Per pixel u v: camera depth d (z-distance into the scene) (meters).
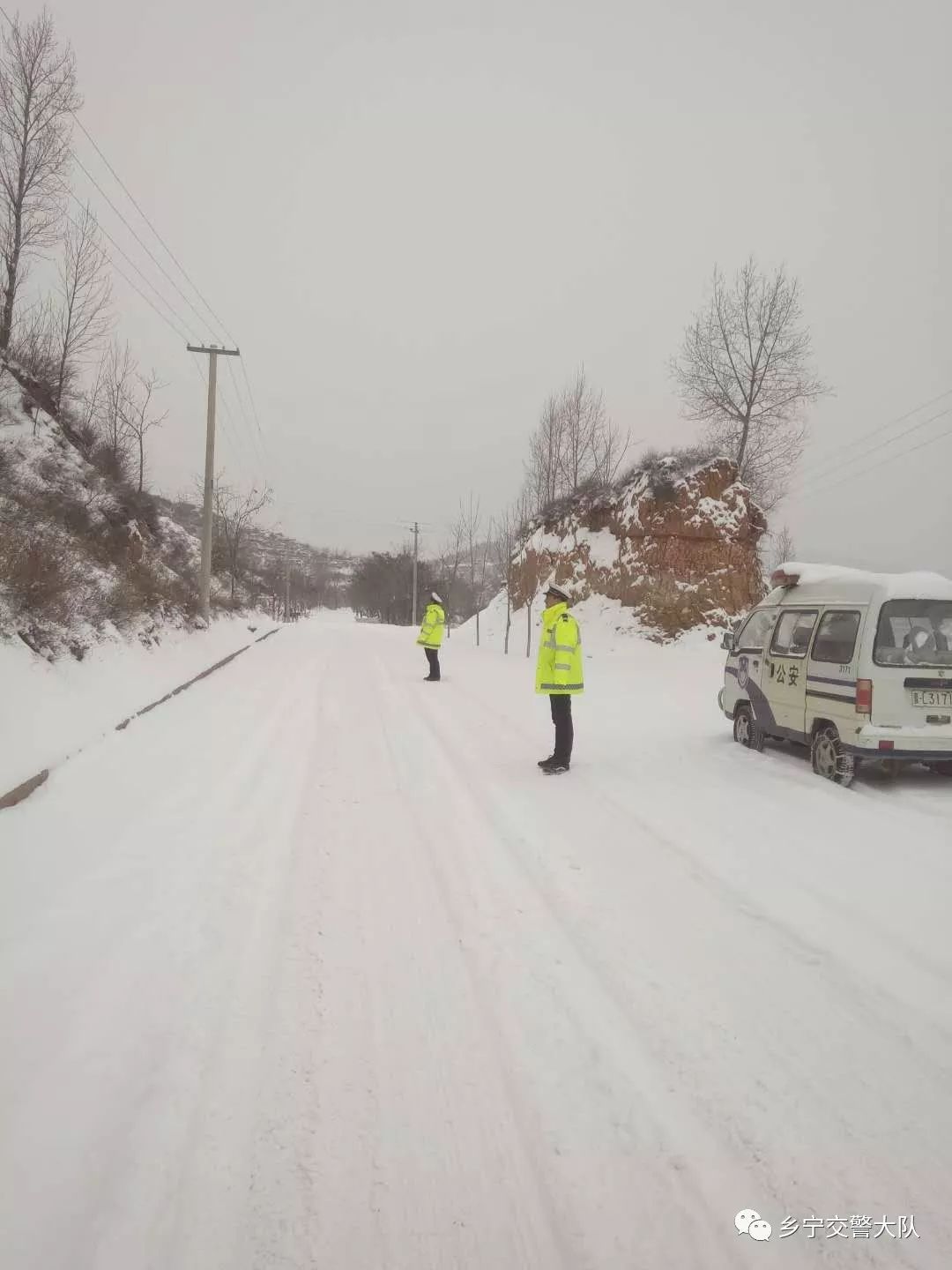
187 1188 2.26
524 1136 2.49
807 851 5.16
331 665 18.00
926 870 4.82
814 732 7.40
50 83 18.55
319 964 3.58
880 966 3.62
